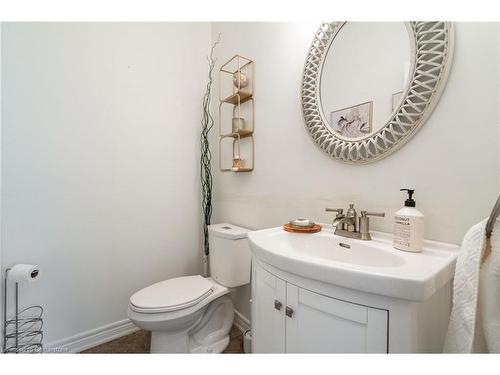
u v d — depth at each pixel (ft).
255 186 4.60
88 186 4.44
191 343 4.10
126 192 4.88
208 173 5.92
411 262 1.85
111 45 4.66
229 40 5.32
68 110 4.22
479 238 1.63
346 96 3.05
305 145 3.59
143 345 4.53
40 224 3.99
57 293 4.16
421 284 1.40
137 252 5.03
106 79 4.61
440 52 2.20
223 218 5.61
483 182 2.00
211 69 5.98
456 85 2.15
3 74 3.65
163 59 5.34
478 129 2.03
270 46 4.21
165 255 5.42
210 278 4.85
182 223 5.67
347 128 3.03
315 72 3.37
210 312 4.31
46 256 4.05
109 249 4.69
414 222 2.17
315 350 1.86
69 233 4.27
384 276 1.49
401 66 2.52
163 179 5.38
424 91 2.32
